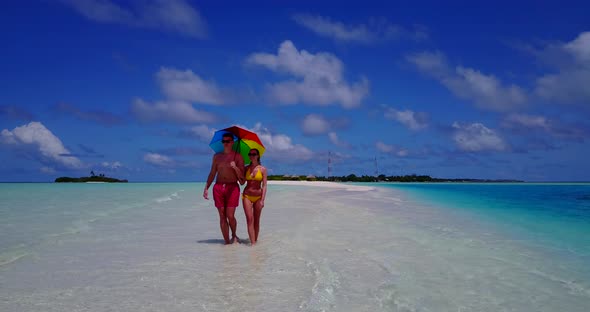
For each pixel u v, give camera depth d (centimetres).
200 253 677
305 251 692
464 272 556
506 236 868
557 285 498
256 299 438
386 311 407
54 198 2114
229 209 762
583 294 464
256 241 791
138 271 554
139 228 963
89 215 1223
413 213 1385
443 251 696
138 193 2853
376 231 925
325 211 1407
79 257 639
